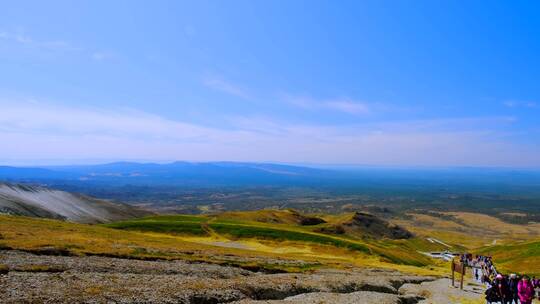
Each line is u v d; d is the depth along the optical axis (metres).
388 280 64.56
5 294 29.83
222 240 131.38
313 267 77.56
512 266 121.44
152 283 39.66
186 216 190.12
